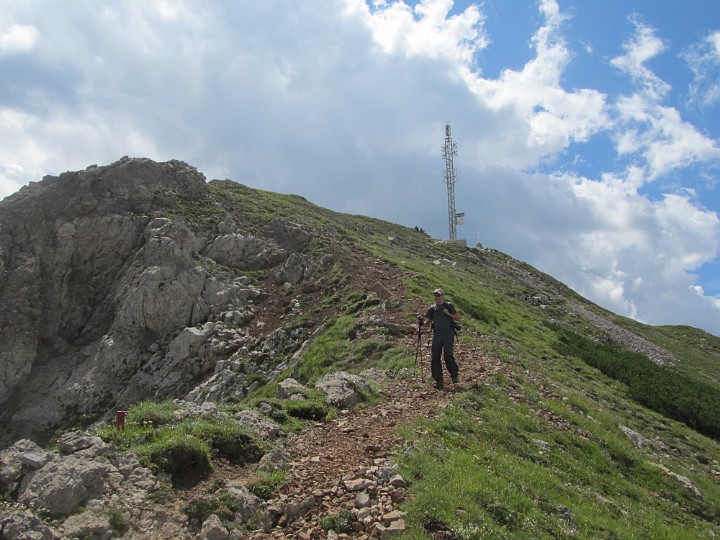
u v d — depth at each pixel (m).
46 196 39.62
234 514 7.97
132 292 34.69
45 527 6.76
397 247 54.69
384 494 8.69
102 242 38.84
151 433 9.59
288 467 9.82
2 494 7.54
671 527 11.91
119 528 7.31
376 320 25.27
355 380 15.50
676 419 25.81
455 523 7.98
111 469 8.25
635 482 14.82
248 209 48.31
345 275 35.25
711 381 43.69
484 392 16.14
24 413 31.52
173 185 45.94
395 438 11.40
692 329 71.88
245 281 37.88
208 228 41.78
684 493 15.03
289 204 57.81
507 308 39.84
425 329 23.83
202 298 35.50
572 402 18.81
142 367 32.47
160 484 8.31
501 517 8.80
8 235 37.53
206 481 8.88
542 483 11.20
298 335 29.72
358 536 7.72
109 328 35.81
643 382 29.22
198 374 31.17
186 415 10.75
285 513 8.25
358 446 11.06
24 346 33.78
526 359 24.91
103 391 32.16
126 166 44.09
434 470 9.66
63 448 8.63
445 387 16.33
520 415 15.10
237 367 28.98
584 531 9.66
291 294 36.12
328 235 45.62
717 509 14.80
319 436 11.70
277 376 26.14
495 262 67.50
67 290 37.28
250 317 34.53
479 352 21.38
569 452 14.38
